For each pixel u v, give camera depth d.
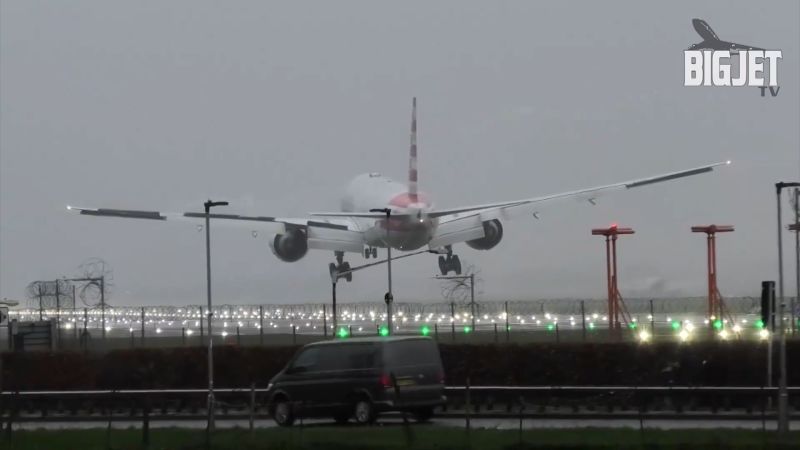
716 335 193.12
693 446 99.25
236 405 152.38
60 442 115.06
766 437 104.06
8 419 125.38
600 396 136.38
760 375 146.00
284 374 130.00
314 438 109.88
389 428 117.19
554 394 131.75
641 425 109.06
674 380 148.50
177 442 113.12
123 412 156.75
